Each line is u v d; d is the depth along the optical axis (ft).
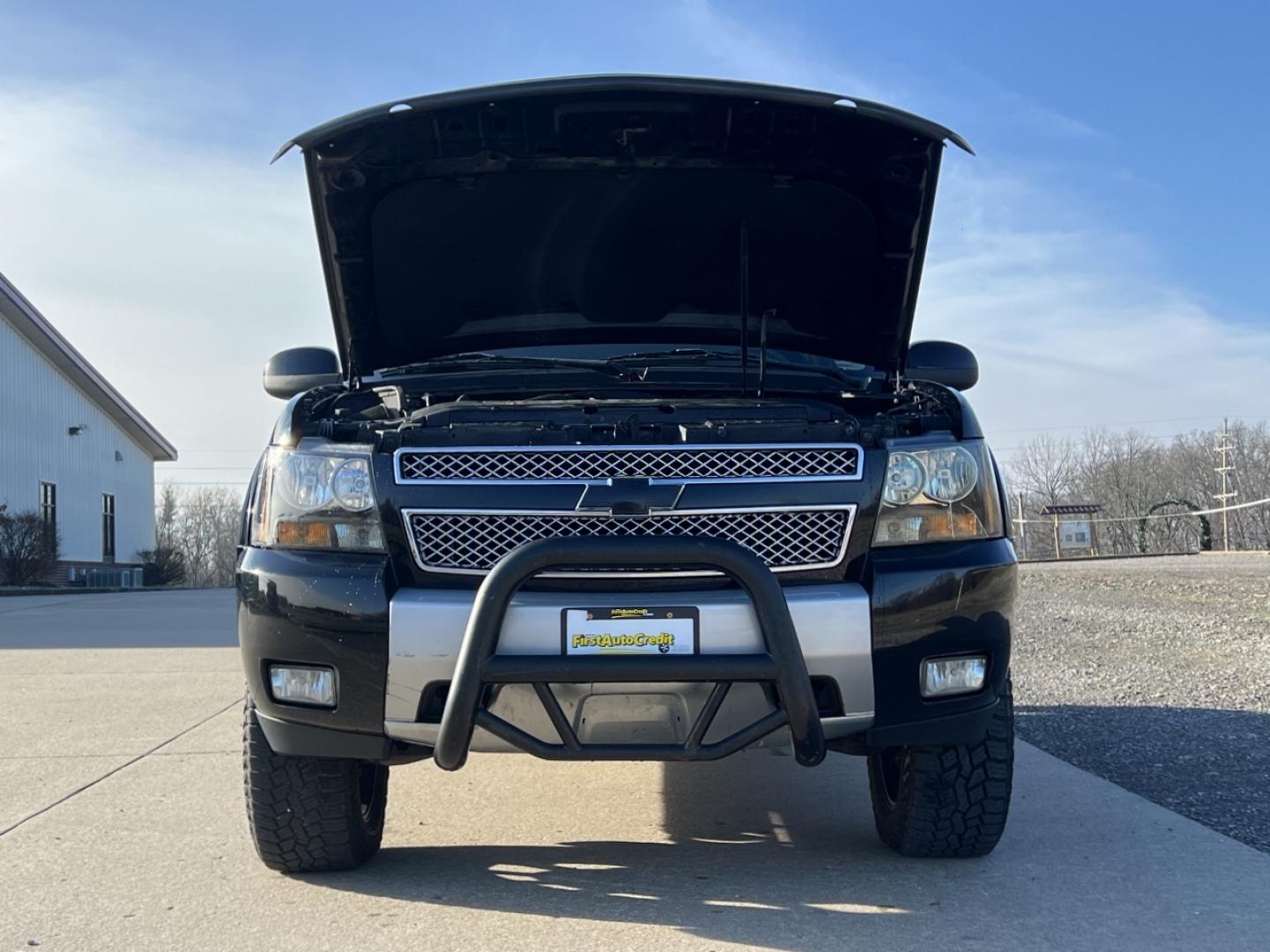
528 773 16.63
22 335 110.73
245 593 10.81
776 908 10.49
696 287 15.14
